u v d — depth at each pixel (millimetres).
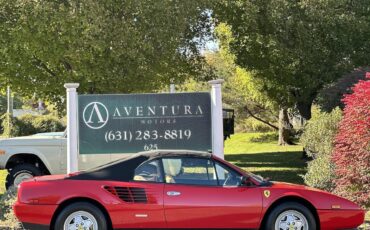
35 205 7434
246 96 28594
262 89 22750
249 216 7629
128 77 14562
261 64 20031
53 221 7500
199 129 10570
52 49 13875
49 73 15359
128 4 14211
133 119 10555
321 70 18391
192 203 7570
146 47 14344
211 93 10641
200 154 7945
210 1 17734
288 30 18422
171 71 19266
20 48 14234
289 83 19797
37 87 15125
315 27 18156
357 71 15750
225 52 22500
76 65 14453
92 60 14078
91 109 10484
